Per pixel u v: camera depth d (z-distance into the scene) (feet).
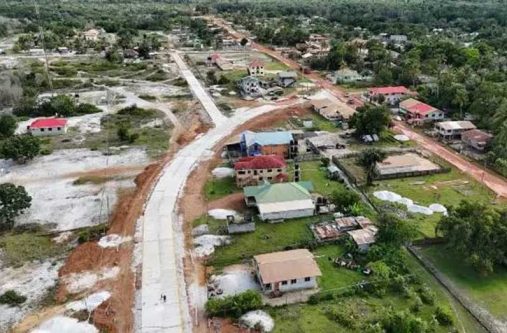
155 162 282.77
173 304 166.91
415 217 221.46
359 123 315.37
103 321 158.40
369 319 156.76
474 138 301.43
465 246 181.98
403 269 183.11
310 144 306.35
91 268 186.39
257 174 251.39
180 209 230.07
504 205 231.91
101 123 350.43
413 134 327.67
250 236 207.21
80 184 255.50
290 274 171.12
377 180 259.60
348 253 192.95
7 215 213.25
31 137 290.35
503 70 443.32
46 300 169.07
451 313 161.79
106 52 589.32
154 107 386.93
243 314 160.97
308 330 153.07
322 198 231.50
